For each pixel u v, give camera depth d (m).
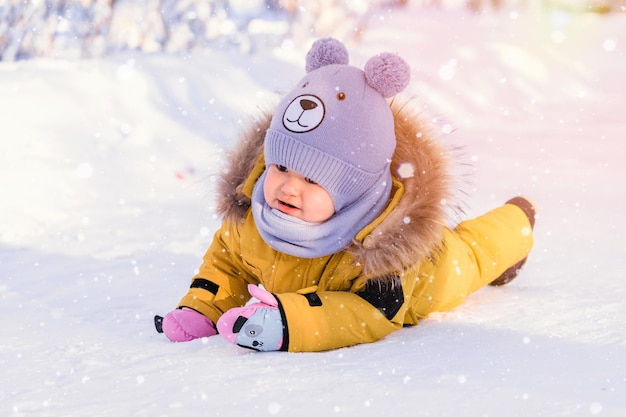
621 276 3.38
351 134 2.44
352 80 2.53
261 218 2.53
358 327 2.40
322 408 1.82
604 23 15.02
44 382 2.05
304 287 2.59
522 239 3.15
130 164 6.09
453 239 2.89
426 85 9.77
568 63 11.83
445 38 11.98
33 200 5.15
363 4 11.78
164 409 1.82
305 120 2.44
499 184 6.04
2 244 4.29
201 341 2.48
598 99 10.50
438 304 2.75
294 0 10.83
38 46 8.70
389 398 1.88
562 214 5.02
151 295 3.22
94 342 2.48
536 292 3.12
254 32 10.49
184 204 5.36
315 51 2.68
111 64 7.79
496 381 1.99
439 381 2.00
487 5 15.94
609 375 2.03
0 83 6.72
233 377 2.04
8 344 2.45
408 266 2.46
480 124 8.93
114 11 9.23
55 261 3.92
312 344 2.35
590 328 2.54
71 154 5.99
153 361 2.22
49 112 6.41
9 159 5.67
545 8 15.30
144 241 4.37
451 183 2.55
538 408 1.80
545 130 8.63
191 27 9.83
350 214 2.46
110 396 1.92
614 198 5.55
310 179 2.44
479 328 2.58
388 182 2.53
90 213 5.05
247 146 2.73
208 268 2.78
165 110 7.07
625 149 7.60
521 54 11.49
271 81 8.27
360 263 2.46
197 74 7.91
